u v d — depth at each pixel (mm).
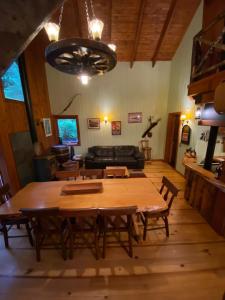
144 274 2086
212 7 3098
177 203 3709
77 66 1817
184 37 5090
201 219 3133
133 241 2604
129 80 6340
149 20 4691
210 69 2916
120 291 1898
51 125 6281
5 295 1879
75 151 6879
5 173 3412
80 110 6543
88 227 2342
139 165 6000
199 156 4348
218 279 2014
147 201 2248
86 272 2121
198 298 1813
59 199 2342
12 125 3746
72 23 4680
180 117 5410
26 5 892
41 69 5648
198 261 2254
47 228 2219
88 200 2293
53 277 2066
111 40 5285
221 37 2691
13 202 2297
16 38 952
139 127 6777
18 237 2717
